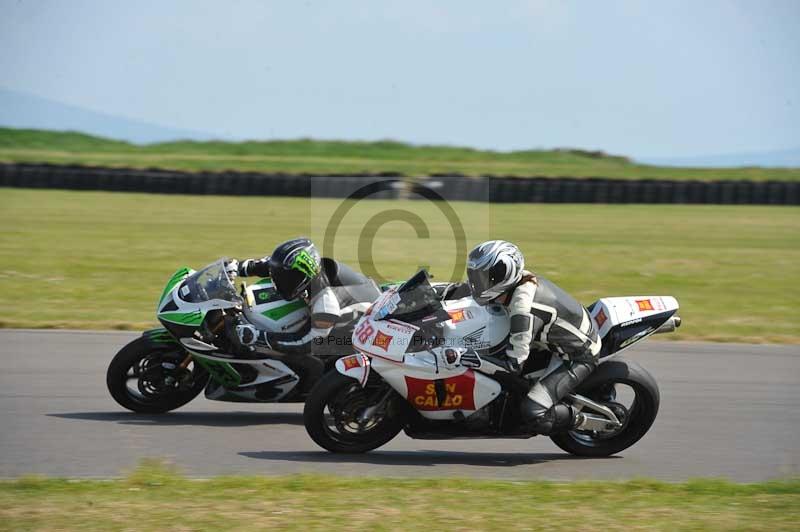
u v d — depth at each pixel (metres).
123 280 46.12
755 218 81.56
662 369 31.28
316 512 15.72
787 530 15.34
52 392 25.89
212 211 77.12
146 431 22.39
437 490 17.42
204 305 23.42
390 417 21.17
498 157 126.12
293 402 24.17
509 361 20.19
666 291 47.81
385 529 14.95
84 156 112.88
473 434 21.17
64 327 35.03
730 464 21.19
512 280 20.17
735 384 29.31
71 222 67.94
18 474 18.62
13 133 125.19
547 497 17.12
